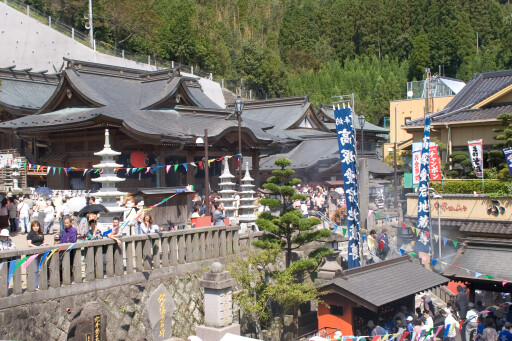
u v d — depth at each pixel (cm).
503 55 10288
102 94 3478
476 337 1736
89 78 3616
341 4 12388
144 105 3534
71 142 3359
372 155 5388
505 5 14588
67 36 6203
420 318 2109
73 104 3488
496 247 2044
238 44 9856
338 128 2211
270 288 1895
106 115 2964
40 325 1334
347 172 2192
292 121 5506
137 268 1631
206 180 2397
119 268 1562
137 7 7262
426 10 11981
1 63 5488
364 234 2877
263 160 4984
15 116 4150
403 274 2067
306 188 3762
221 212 2208
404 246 3030
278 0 12912
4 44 5547
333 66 10238
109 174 1894
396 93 9206
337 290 1817
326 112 6494
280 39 11200
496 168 2927
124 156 3228
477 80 3681
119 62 6469
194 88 4447
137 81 3900
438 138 3353
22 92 4431
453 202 2766
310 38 11356
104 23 7031
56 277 1386
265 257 1930
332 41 11788
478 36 11794
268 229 2044
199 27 8356
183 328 1767
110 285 1526
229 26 10775
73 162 3372
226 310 1552
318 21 12000
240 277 1905
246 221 2523
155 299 1656
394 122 6253
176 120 3547
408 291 1934
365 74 9794
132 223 1819
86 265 1470
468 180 2806
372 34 11975
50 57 5862
